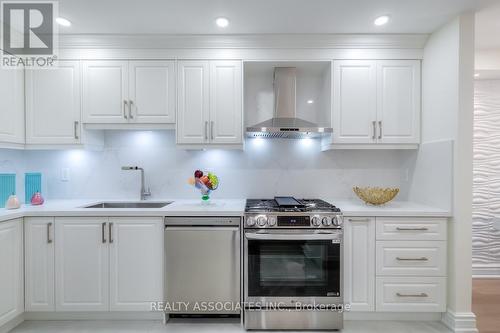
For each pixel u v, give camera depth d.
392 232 2.22
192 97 2.54
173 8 2.05
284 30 2.39
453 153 2.17
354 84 2.53
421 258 2.21
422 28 2.35
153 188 2.88
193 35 2.46
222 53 2.54
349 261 2.24
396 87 2.53
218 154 2.88
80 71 2.51
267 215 2.14
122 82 2.53
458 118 2.13
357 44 2.51
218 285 2.20
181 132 2.54
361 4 2.01
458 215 2.13
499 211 3.14
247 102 2.90
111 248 2.22
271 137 2.75
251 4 2.01
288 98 2.65
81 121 2.52
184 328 2.18
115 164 2.87
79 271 2.21
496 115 3.14
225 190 2.88
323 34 2.45
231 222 2.21
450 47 2.20
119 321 2.27
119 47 2.51
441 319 2.26
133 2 1.97
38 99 2.51
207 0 1.95
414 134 2.54
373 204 2.48
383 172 2.88
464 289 2.13
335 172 2.89
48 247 2.21
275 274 2.15
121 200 2.81
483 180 3.17
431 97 2.41
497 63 2.86
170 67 2.53
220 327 2.20
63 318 2.29
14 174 2.51
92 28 2.34
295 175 2.89
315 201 2.63
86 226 2.21
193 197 2.89
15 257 2.13
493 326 2.22
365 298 2.23
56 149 2.69
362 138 2.54
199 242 2.19
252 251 2.14
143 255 2.22
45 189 2.84
